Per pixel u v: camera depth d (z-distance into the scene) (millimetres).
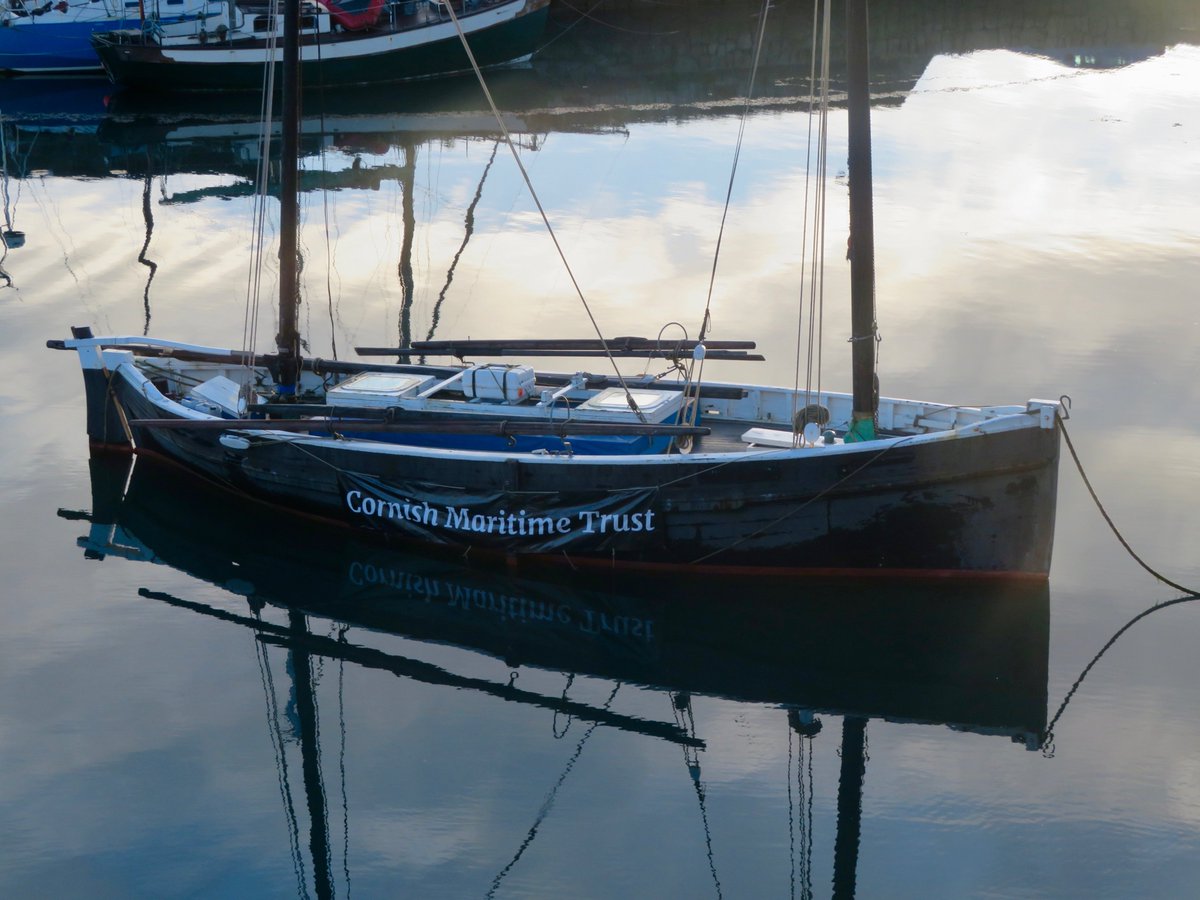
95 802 13344
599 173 36562
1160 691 14859
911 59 51094
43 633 16469
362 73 48750
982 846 12578
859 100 15992
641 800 13438
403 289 27984
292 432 18516
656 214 32750
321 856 12547
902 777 13688
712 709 15055
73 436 22000
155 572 18062
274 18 19328
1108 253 29203
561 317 26031
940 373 22906
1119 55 50969
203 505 19750
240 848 12727
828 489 16281
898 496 16203
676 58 52719
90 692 15242
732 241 30422
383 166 38188
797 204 33156
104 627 16656
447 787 13672
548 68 51750
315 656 16109
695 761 14086
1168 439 20391
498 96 47406
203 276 29594
